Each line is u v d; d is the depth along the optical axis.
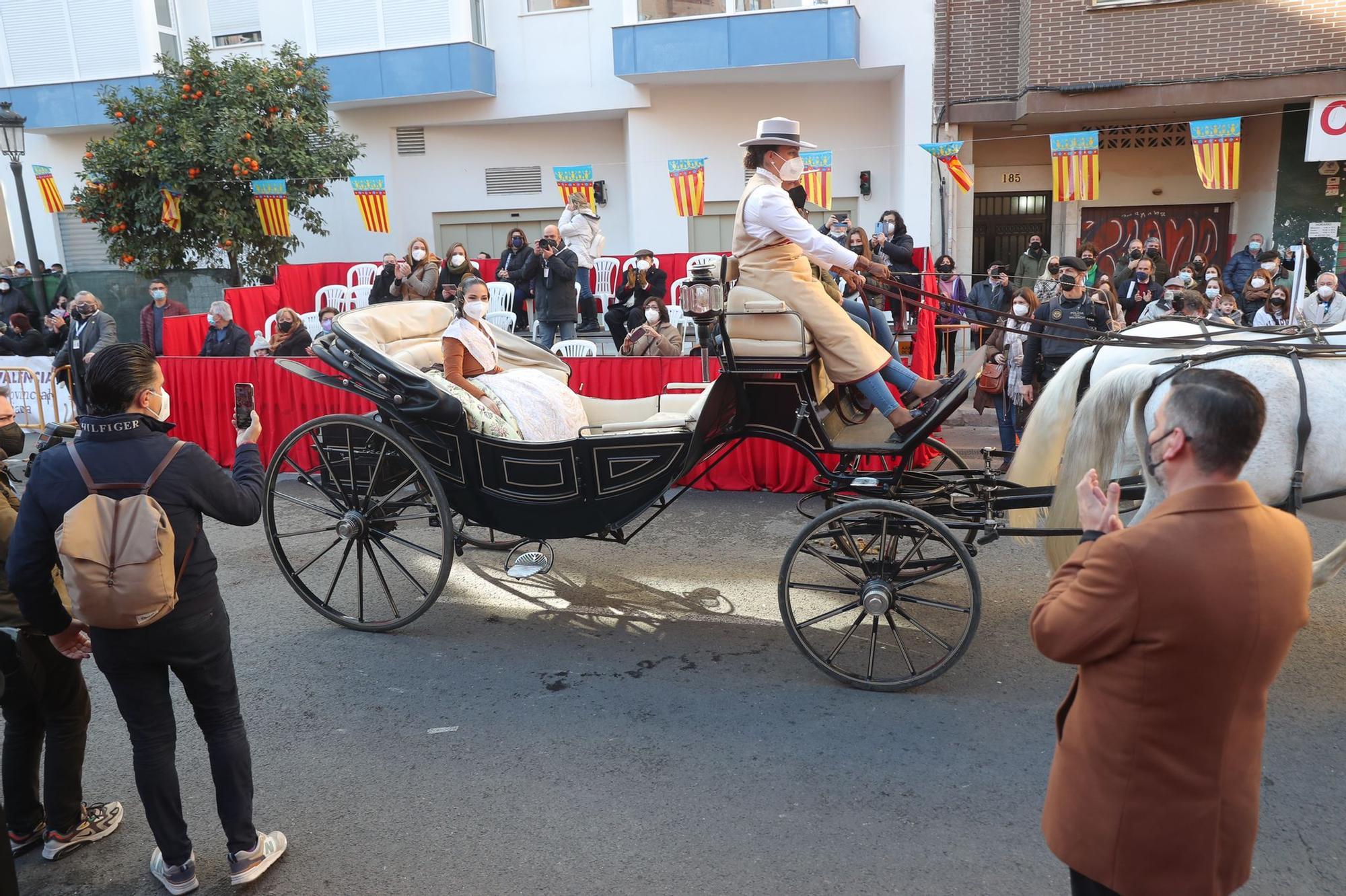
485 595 5.90
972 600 4.30
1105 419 4.28
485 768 3.92
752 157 4.86
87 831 3.50
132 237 14.88
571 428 5.48
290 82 14.83
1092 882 2.12
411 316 5.69
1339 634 4.89
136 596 2.82
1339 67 11.49
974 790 3.67
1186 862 1.98
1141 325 5.05
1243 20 11.73
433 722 4.33
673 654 4.98
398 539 5.20
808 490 7.88
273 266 15.37
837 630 5.21
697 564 6.34
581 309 12.50
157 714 3.12
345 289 13.33
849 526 4.71
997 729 4.12
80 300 10.91
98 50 17.48
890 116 15.11
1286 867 3.16
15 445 3.79
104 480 2.94
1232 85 11.95
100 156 14.22
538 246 11.34
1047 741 4.00
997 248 15.07
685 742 4.09
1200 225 14.38
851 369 4.49
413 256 11.77
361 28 16.20
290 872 3.30
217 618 3.15
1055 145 10.45
